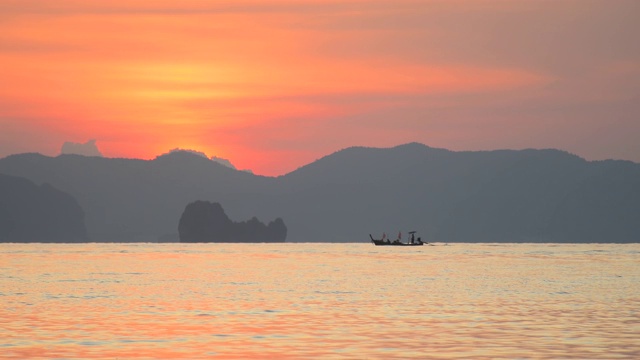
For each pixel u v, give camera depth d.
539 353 139.88
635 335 159.75
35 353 139.50
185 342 151.38
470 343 150.38
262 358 135.75
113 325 175.25
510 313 199.12
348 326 173.38
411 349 144.12
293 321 182.50
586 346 146.88
